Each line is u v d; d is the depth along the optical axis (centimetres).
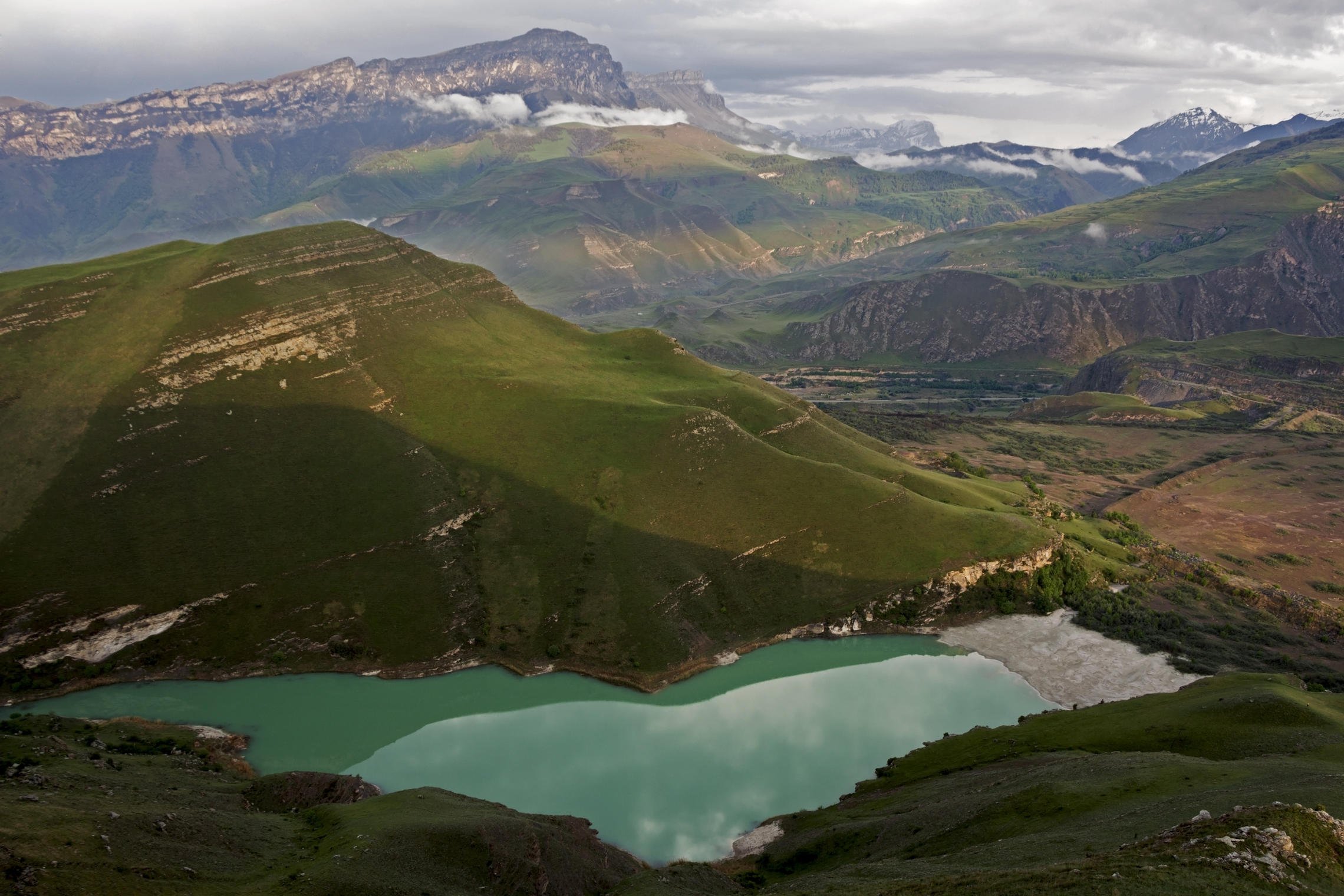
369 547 15500
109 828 7000
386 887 6975
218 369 17262
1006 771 9500
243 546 14962
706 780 11319
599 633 14675
